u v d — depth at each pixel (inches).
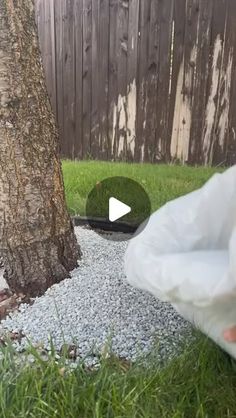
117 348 41.5
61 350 40.8
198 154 112.1
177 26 108.6
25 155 49.6
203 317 34.9
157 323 45.5
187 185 88.8
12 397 33.6
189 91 110.3
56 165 53.4
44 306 48.8
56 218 53.6
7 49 47.1
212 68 104.8
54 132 53.2
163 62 113.6
